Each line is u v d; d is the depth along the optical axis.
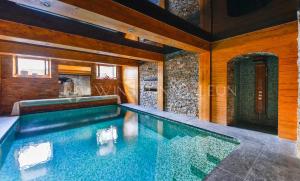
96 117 7.01
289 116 3.62
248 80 5.55
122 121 6.30
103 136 4.59
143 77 9.12
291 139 3.58
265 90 5.09
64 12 2.75
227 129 4.49
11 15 3.70
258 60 5.15
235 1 4.73
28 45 5.53
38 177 2.60
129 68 10.08
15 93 7.26
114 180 2.52
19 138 4.41
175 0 7.36
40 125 5.74
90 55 7.26
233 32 4.79
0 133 4.05
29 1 2.37
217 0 5.13
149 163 3.01
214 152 3.34
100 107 9.13
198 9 6.33
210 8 5.32
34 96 7.74
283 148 3.12
